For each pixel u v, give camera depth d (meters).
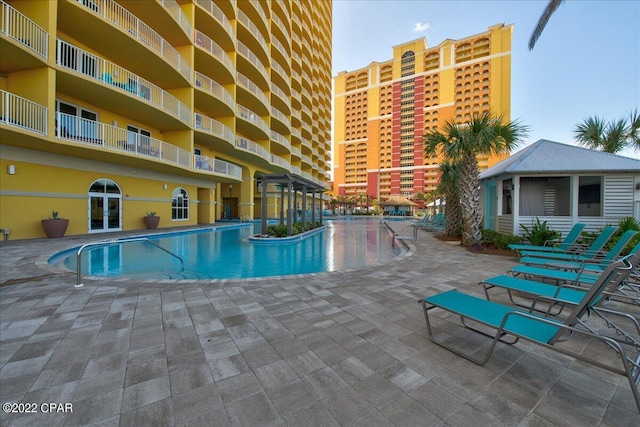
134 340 2.77
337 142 98.94
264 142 27.95
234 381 2.12
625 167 8.47
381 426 1.67
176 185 18.23
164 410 1.80
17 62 9.34
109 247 10.45
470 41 74.38
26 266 6.02
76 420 1.71
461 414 1.78
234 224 20.91
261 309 3.63
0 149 9.84
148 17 14.52
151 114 14.45
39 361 2.37
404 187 82.19
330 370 2.28
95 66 12.42
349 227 22.42
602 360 2.47
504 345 2.73
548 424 1.70
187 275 6.53
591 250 5.76
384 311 3.59
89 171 12.79
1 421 1.69
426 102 79.31
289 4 35.06
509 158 12.30
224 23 19.30
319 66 52.31
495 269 6.04
